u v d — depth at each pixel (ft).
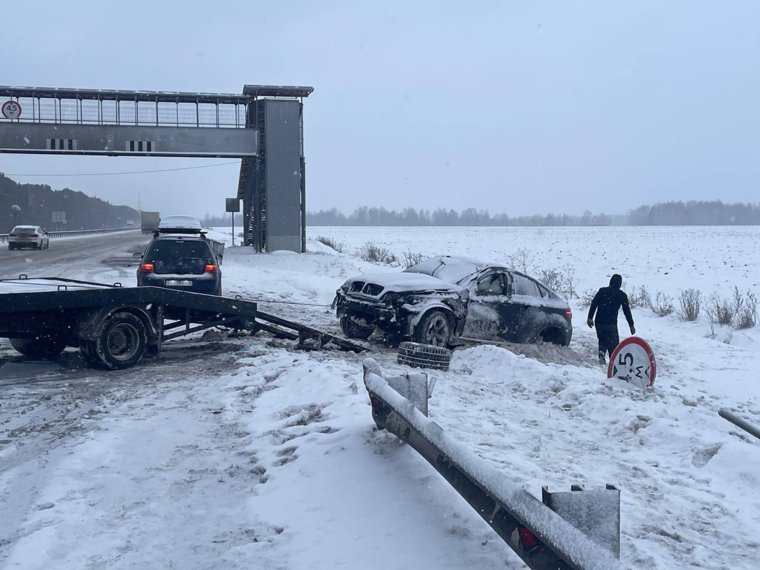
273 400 27.20
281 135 127.54
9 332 33.60
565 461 21.58
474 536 14.48
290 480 18.22
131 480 19.15
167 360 37.91
